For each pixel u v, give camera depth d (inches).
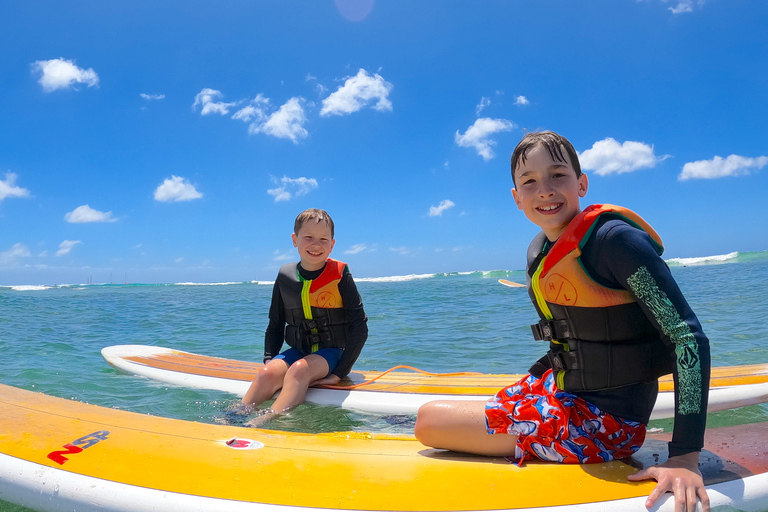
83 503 67.9
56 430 89.0
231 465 73.1
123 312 443.2
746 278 579.5
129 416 97.5
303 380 126.6
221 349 239.1
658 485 58.1
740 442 74.9
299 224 137.3
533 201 68.6
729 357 179.5
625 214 64.6
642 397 67.0
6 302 579.2
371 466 71.7
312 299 137.7
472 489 63.0
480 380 143.9
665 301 59.4
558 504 58.8
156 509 63.8
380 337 259.9
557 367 69.9
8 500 73.6
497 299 487.5
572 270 65.1
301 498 62.7
